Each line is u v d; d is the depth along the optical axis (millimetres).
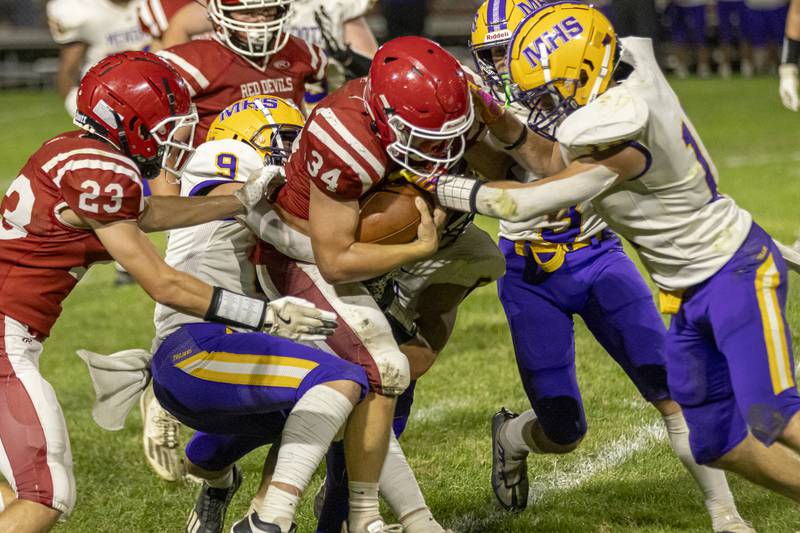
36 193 9031
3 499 9383
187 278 8914
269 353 9273
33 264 9211
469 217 10109
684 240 9234
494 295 20812
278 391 9180
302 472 8875
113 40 23672
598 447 13008
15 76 65062
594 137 8625
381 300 10195
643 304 11039
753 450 9430
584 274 11148
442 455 13211
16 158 41188
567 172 8898
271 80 13844
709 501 10406
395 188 9141
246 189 9398
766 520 10656
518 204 8836
